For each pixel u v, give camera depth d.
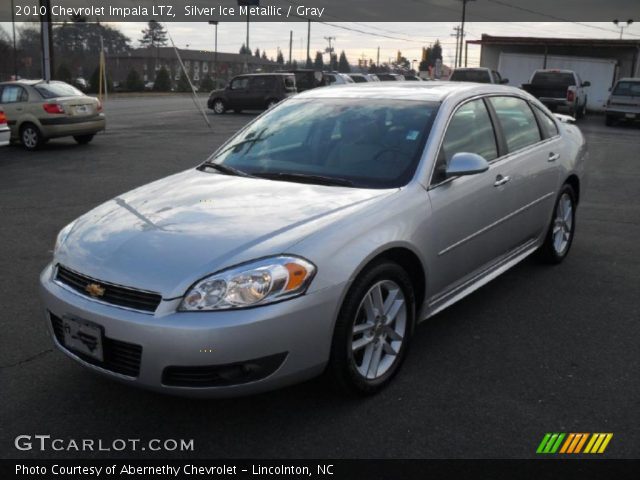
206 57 108.12
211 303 2.85
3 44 56.00
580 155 5.84
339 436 3.07
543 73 25.55
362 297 3.24
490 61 38.91
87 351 3.07
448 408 3.31
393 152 3.94
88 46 67.62
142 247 3.12
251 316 2.84
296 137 4.33
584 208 8.38
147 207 3.60
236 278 2.89
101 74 34.62
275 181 3.91
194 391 2.89
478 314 4.59
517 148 4.84
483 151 4.41
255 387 2.93
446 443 3.01
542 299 4.89
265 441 3.04
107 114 26.59
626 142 17.47
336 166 3.97
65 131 14.21
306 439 3.05
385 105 4.35
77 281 3.18
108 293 3.02
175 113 27.70
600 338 4.19
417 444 3.00
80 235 3.43
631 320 4.49
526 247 5.12
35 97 13.98
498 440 3.03
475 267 4.34
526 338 4.18
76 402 3.39
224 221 3.29
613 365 3.80
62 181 10.15
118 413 3.29
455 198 3.93
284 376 2.97
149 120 23.44
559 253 5.70
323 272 3.03
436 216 3.75
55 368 3.76
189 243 3.10
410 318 3.63
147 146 15.00
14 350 3.99
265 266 2.93
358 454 2.93
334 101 4.58
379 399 3.40
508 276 5.44
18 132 14.12
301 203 3.48
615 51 36.81
